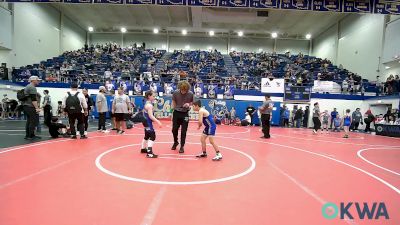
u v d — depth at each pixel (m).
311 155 7.80
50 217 3.06
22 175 4.61
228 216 3.26
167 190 4.12
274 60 31.41
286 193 4.21
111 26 34.84
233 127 17.81
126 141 8.84
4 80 19.97
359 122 19.45
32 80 8.54
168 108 20.92
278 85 21.50
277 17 29.16
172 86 21.14
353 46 27.20
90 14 30.78
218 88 21.45
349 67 27.84
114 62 28.20
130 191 4.01
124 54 31.36
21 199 3.57
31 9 25.11
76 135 9.26
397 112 17.47
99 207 3.38
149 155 6.46
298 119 20.14
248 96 21.38
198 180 4.71
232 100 21.03
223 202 3.72
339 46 29.92
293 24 31.39
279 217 3.30
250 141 10.45
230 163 6.19
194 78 23.16
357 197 4.18
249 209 3.51
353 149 9.63
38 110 8.80
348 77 24.66
